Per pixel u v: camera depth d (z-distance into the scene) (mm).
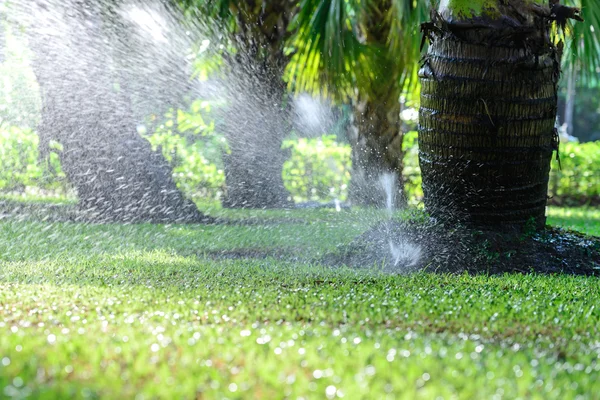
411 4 12594
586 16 12148
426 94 9586
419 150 9859
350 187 15688
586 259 9359
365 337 5234
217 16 14289
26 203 15211
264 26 14609
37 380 4051
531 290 7547
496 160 9344
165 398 3848
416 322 5852
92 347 4730
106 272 8312
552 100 9422
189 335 5152
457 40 9250
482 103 9234
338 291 7188
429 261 9203
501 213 9492
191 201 14078
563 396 4156
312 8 12039
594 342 5477
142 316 5867
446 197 9633
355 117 15477
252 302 6520
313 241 11219
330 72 12391
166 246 10812
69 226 12656
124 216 13906
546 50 9266
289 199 16281
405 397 3902
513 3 9102
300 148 19031
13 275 8094
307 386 4039
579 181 21359
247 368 4348
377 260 9398
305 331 5336
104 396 3852
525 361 4738
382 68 13766
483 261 9203
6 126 18141
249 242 11203
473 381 4250
